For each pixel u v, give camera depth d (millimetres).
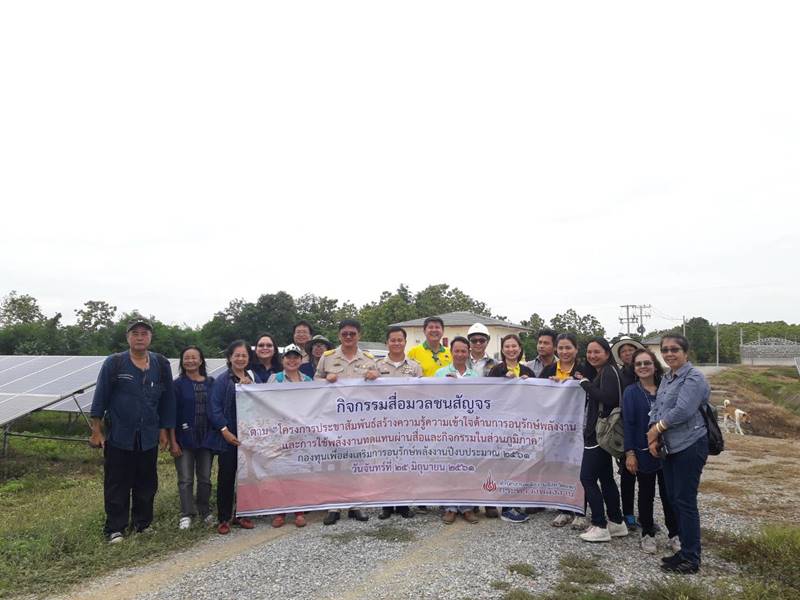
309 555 5809
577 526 6645
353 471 7027
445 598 4762
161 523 6945
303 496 6953
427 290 66125
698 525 5367
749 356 94688
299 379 7414
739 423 21734
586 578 5117
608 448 6062
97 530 6594
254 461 6926
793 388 39094
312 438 7012
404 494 7008
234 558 5820
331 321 59125
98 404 6516
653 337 90438
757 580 5102
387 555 5766
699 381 5336
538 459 6984
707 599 4641
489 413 7066
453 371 7445
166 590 5035
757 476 10789
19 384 14703
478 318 49188
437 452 7070
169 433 6984
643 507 5973
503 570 5352
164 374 6934
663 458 5543
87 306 47750
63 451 13773
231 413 6957
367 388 7109
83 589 5105
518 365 7570
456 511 7129
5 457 12977
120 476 6543
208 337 44781
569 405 6977
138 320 6797
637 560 5680
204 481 7195
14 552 5836
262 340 7762
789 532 6020
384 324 59312
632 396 5953
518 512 7031
